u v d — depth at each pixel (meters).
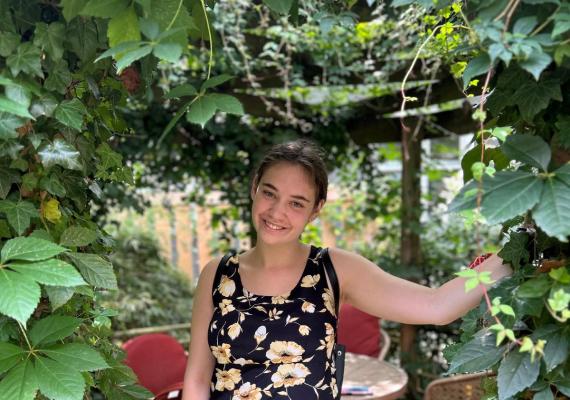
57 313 1.15
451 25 1.05
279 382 1.49
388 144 4.21
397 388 2.69
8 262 0.95
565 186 0.84
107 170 1.42
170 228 5.02
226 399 1.53
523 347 0.85
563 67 0.96
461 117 3.59
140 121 3.47
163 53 0.88
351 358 3.11
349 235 4.68
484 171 0.90
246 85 3.42
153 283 4.75
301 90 3.57
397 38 2.90
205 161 3.88
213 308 1.63
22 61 1.00
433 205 4.07
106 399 1.37
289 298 1.55
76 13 1.02
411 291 1.50
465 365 1.02
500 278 1.17
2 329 1.02
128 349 2.74
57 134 1.13
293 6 1.38
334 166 4.08
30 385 0.94
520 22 0.85
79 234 1.12
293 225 1.54
